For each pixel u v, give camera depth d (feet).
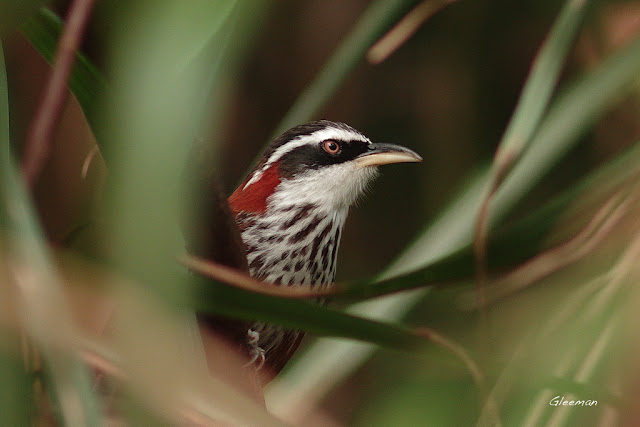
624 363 3.46
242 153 13.96
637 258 3.58
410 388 3.11
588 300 3.58
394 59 13.96
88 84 2.56
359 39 5.15
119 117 1.91
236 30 2.08
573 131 4.19
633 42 4.10
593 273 3.65
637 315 3.51
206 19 1.99
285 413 4.53
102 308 2.48
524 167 4.27
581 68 6.98
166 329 2.12
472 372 2.98
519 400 3.28
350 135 9.05
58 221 5.57
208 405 2.37
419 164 14.30
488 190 3.13
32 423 2.21
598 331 3.52
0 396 2.06
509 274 3.58
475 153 13.79
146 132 1.88
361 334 2.98
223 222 3.60
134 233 1.97
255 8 2.13
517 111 3.32
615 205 3.54
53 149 5.13
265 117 13.93
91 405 2.10
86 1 2.51
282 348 7.81
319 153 8.85
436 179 13.92
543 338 3.50
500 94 13.70
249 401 2.42
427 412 3.05
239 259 3.72
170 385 2.10
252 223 8.43
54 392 2.07
